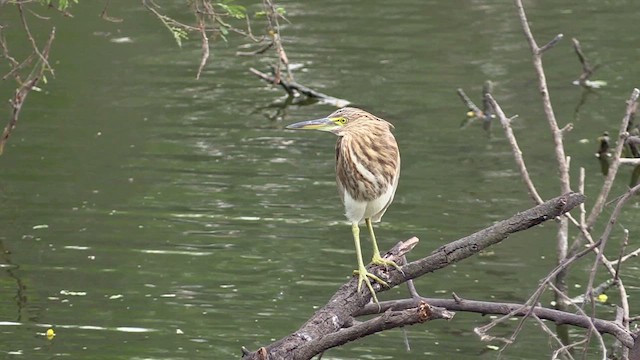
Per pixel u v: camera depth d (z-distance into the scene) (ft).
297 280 37.93
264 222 42.78
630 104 37.35
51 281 38.01
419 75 62.18
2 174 47.29
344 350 33.71
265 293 37.04
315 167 48.88
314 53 65.72
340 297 26.73
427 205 44.34
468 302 28.14
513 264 39.68
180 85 60.29
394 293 37.11
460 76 61.93
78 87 59.16
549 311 28.07
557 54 65.62
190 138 52.47
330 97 58.39
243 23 69.97
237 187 46.39
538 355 33.35
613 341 34.50
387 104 57.62
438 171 48.34
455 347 33.86
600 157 50.29
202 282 37.83
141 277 38.27
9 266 39.01
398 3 75.10
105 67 62.49
